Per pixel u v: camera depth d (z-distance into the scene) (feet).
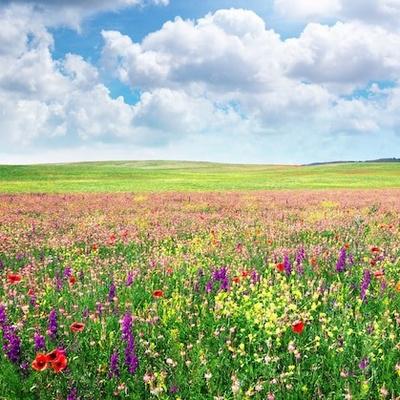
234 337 18.03
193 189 159.12
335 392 13.94
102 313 19.52
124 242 39.91
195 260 31.07
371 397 13.93
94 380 14.60
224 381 15.06
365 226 48.19
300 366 15.60
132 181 231.09
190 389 14.14
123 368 15.43
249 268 27.73
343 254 26.91
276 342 16.67
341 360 15.52
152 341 17.49
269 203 88.28
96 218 59.16
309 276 25.81
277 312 19.74
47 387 14.05
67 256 34.42
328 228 47.47
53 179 251.19
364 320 19.19
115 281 25.91
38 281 26.50
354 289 24.18
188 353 16.53
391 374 14.70
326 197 108.27
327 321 17.80
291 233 44.11
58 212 71.56
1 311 17.53
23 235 43.88
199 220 56.75
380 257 30.53
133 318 18.52
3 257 34.40
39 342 15.65
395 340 17.22
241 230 46.70
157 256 32.53
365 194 122.93
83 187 171.22
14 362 15.20
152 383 14.03
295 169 478.59
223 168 563.48
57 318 19.01
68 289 23.88
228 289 22.21
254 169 516.73
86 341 16.92
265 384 14.05
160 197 106.32
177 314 19.75
